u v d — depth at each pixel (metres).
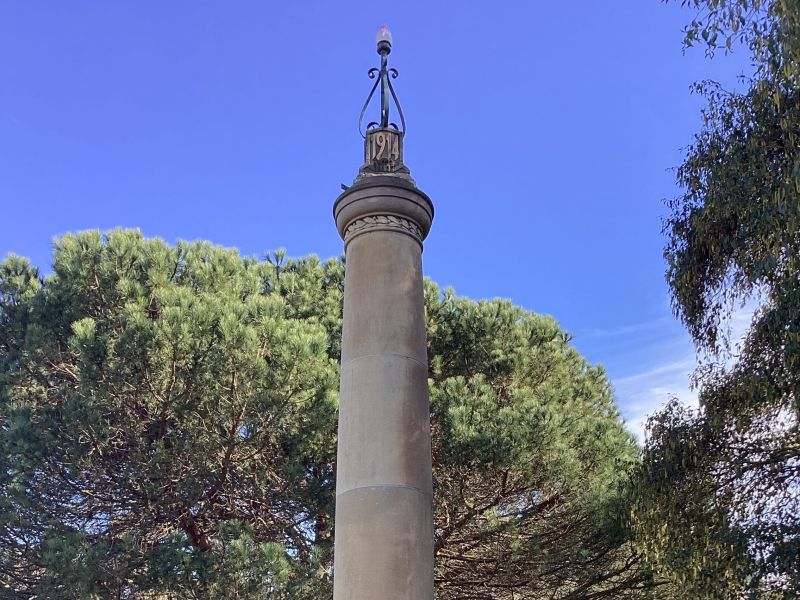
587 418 14.45
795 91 8.87
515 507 13.71
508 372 15.01
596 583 14.16
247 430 12.37
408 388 6.25
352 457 6.04
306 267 16.47
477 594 14.00
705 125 10.05
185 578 10.48
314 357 12.07
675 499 9.95
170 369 11.62
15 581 11.76
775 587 9.01
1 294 13.54
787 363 8.49
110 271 12.88
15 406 12.13
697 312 10.49
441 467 12.83
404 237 6.77
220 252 14.66
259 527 12.96
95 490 12.35
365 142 7.34
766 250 8.75
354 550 5.73
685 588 9.58
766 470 9.80
